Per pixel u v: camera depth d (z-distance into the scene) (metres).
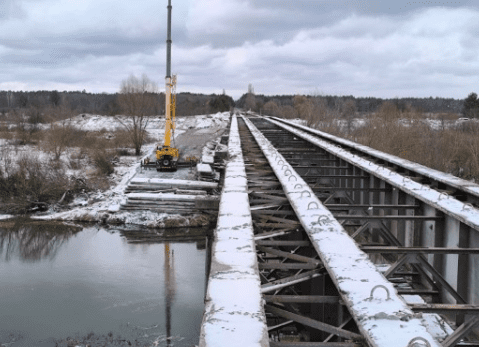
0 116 76.19
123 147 47.88
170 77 34.69
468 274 7.18
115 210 27.03
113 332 12.65
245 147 17.42
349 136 45.00
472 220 6.34
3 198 28.55
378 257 10.86
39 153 39.47
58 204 28.83
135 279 17.02
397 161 12.48
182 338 12.35
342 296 3.50
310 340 5.04
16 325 13.02
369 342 2.87
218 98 123.12
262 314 3.15
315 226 5.36
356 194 13.93
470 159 31.11
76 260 19.30
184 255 20.14
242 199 6.81
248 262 4.12
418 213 9.30
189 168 35.66
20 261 19.05
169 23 33.78
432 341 2.80
